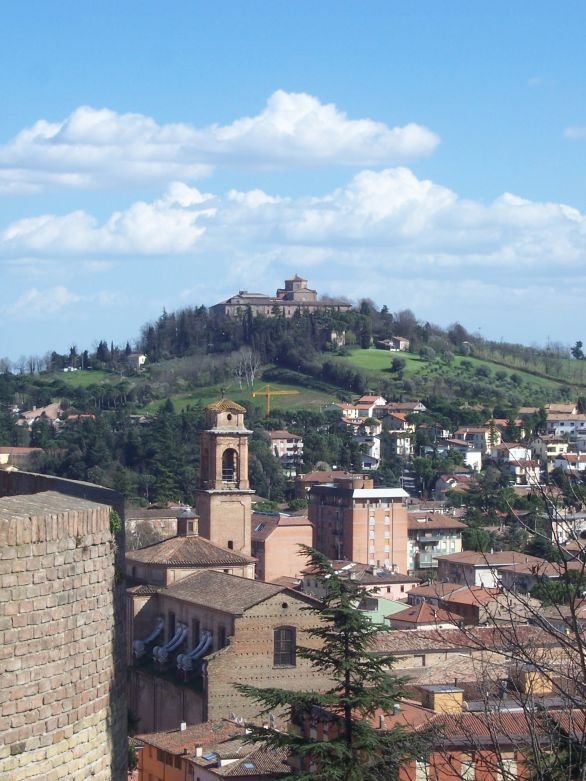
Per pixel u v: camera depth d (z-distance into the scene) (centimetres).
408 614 15525
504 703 7344
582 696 4562
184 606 15438
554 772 4503
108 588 3784
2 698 3319
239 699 13812
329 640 7119
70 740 3572
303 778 6462
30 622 3400
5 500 3672
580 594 4469
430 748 6294
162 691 14962
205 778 10919
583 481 5047
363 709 6975
